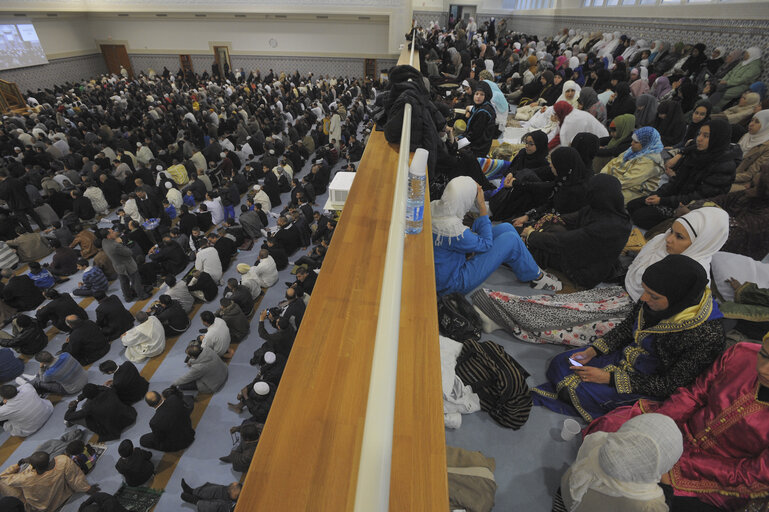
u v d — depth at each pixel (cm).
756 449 188
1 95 1820
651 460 165
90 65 2494
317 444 103
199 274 709
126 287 726
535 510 206
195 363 528
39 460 406
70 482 432
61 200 988
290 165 1196
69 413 489
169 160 1299
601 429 226
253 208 939
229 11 2205
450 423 244
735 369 200
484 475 212
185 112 1727
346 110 1816
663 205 441
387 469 50
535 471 223
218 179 1207
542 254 358
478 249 303
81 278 787
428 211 239
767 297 286
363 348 135
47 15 2177
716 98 805
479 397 259
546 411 256
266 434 105
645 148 486
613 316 293
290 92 2097
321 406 114
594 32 1547
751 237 380
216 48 2477
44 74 2203
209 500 413
